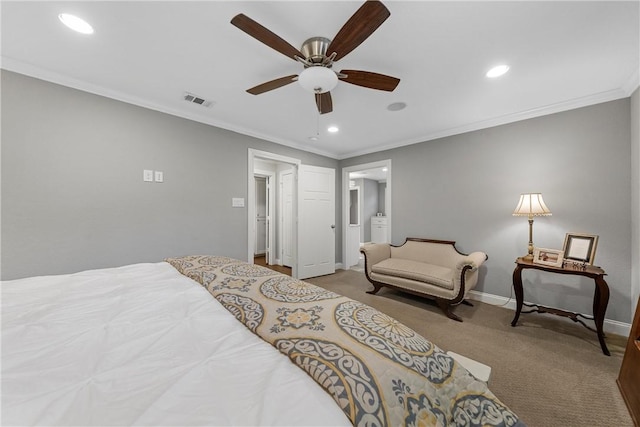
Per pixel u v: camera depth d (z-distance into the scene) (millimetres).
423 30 1499
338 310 964
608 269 2256
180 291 1234
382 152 4094
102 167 2213
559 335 2186
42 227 1952
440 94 2293
